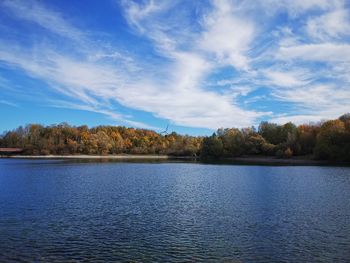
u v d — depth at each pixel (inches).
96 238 1256.8
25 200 2057.1
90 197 2185.0
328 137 6781.5
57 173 4133.9
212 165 6087.6
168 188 2664.9
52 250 1121.4
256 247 1158.3
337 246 1166.3
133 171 4544.8
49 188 2637.8
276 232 1338.6
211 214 1664.6
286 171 4429.1
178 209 1787.6
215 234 1311.5
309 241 1221.7
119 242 1210.0
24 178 3472.0
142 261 1033.5
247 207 1840.6
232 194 2327.8
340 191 2456.9
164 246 1168.8
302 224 1462.8
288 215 1638.8
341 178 3422.7
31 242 1202.6
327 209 1781.5
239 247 1158.3
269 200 2066.9
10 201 2020.2
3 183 2984.7
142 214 1664.6
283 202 1991.9
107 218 1574.8
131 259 1048.8
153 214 1664.6
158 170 4753.9
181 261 1035.3
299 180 3243.1
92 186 2785.4
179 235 1299.2
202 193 2380.7
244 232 1338.6
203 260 1042.7
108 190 2536.9
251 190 2529.5
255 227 1412.4
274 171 4446.4
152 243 1199.6
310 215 1637.6
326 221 1514.5
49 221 1507.1
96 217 1594.5
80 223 1475.1
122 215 1640.0
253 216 1617.9
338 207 1835.6
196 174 4042.8
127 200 2071.9
